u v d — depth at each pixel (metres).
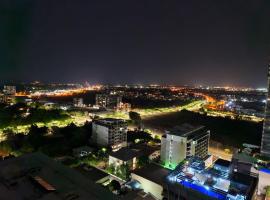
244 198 42.97
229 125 179.62
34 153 42.09
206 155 97.12
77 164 80.19
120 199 31.34
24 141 98.00
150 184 67.44
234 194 43.88
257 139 140.88
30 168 36.44
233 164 65.06
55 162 39.16
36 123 139.38
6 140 99.88
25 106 178.00
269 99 99.00
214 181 49.41
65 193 30.12
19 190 30.38
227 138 141.75
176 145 84.88
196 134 91.69
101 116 184.25
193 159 60.56
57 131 121.88
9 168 36.09
